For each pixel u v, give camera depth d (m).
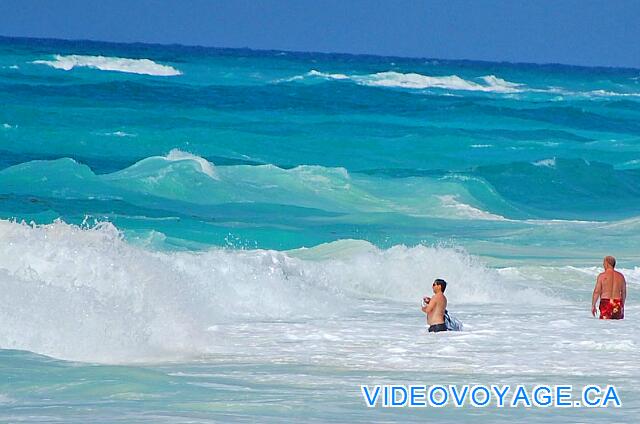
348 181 78.81
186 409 20.42
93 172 75.62
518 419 20.59
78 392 22.09
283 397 22.25
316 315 38.47
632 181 95.62
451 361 28.91
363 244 53.72
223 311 37.22
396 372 26.86
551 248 60.84
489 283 47.00
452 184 81.56
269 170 79.06
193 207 68.81
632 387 24.95
